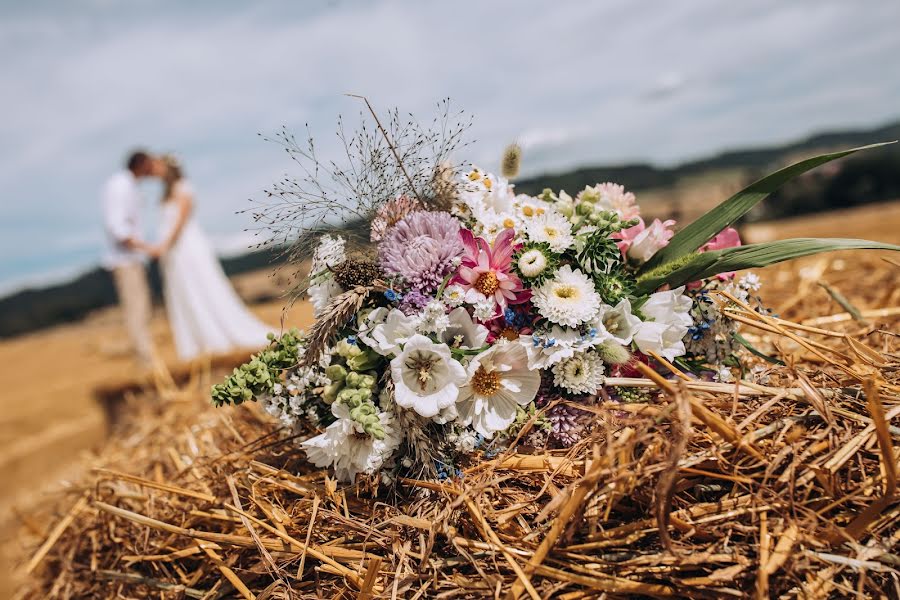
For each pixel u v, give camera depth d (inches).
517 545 41.6
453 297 48.4
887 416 41.5
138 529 59.6
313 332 46.9
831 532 37.6
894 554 37.8
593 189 56.9
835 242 45.6
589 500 39.4
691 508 40.8
